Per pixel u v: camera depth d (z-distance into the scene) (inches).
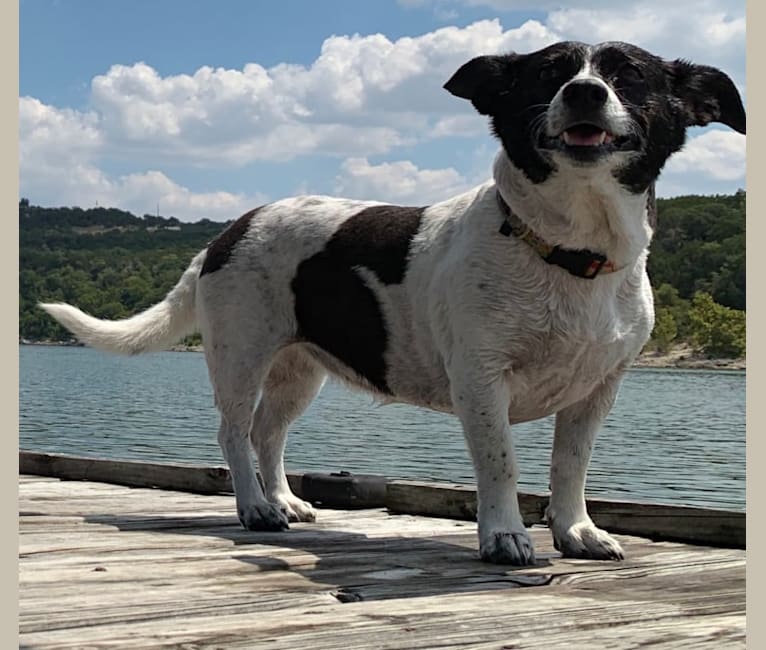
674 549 54.9
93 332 65.1
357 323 56.7
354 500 68.7
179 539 54.9
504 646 36.5
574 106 46.0
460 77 50.7
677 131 50.4
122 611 39.8
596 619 39.7
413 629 37.9
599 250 49.0
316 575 46.6
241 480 59.6
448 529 60.5
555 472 53.7
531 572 47.9
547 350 50.3
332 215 58.7
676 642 37.3
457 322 50.8
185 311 65.1
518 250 49.5
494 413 50.5
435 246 53.4
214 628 37.7
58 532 56.8
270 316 60.1
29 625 38.0
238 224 62.1
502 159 49.7
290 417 65.1
